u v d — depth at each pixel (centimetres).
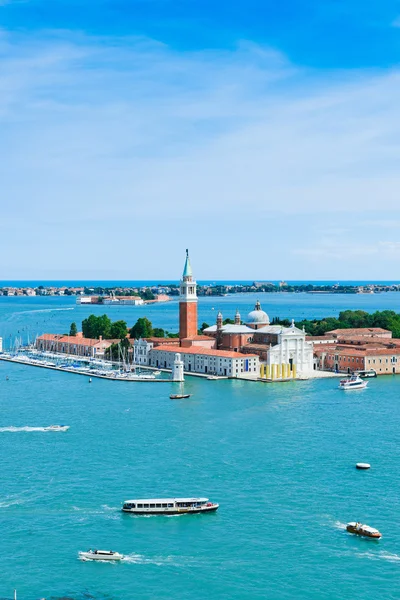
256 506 19912
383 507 19812
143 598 15362
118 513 19512
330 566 16675
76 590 15650
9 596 15388
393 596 15462
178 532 18400
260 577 16200
